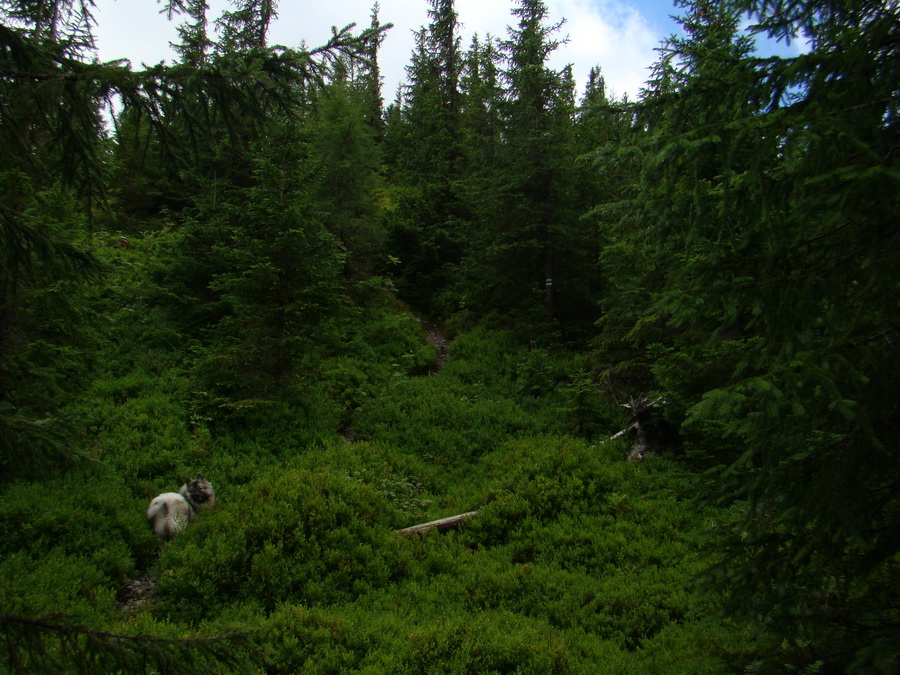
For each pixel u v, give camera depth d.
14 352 8.18
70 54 3.95
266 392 13.46
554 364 17.81
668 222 4.11
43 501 8.17
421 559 8.86
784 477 3.50
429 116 30.59
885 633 3.36
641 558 8.70
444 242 26.47
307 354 15.99
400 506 10.48
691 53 4.30
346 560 8.12
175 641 3.13
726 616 3.96
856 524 3.14
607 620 7.28
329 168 21.19
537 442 13.43
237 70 3.82
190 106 3.95
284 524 8.36
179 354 14.41
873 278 3.15
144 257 17.66
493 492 10.66
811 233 3.67
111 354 13.66
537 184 20.09
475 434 14.18
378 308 21.84
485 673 5.96
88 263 4.33
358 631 6.52
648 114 4.01
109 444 10.53
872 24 3.49
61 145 4.04
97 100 3.72
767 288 3.45
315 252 13.70
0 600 6.09
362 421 14.43
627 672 6.13
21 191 5.95
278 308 13.23
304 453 12.12
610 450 12.32
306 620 6.59
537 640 6.56
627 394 14.48
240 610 6.98
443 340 21.70
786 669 3.60
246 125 4.24
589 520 9.81
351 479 10.41
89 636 2.94
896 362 3.25
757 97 3.43
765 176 3.43
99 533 8.08
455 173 28.62
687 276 3.92
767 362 3.74
